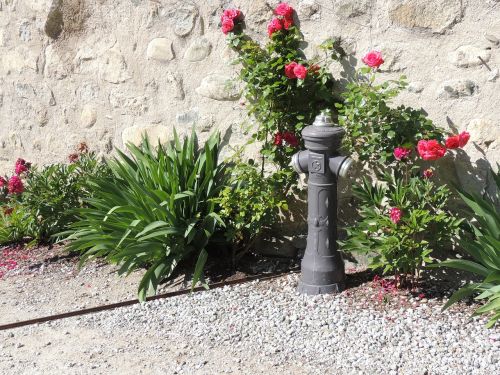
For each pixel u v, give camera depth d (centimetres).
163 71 585
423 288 491
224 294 508
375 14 502
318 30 521
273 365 424
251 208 528
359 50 511
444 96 488
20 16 646
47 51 637
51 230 614
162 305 500
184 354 440
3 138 684
